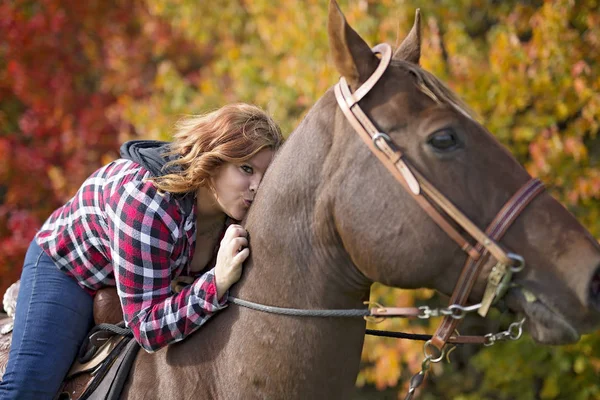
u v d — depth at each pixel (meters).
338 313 2.63
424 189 2.44
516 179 2.47
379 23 7.29
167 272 2.79
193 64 10.42
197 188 2.85
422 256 2.45
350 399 2.78
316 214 2.64
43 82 9.46
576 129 6.84
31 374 2.90
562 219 2.43
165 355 2.89
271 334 2.68
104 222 2.89
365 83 2.58
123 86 9.62
